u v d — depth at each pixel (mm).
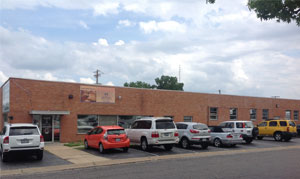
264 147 19906
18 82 19391
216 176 9625
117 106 23609
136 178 9438
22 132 12812
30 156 14633
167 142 16484
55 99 20688
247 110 33250
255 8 6879
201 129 18172
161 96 26344
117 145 15641
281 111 36812
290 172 10320
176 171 10641
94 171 10992
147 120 16969
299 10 6789
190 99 28391
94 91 22516
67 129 21047
